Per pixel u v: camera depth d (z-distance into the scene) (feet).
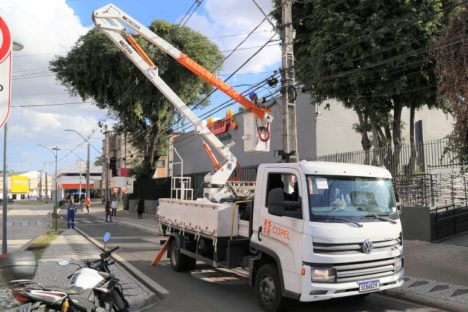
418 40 51.60
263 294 25.95
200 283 34.19
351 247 23.32
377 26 53.01
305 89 62.80
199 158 131.95
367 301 28.66
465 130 32.09
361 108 62.69
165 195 133.90
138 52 49.08
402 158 55.83
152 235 77.30
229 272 38.68
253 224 27.30
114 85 134.00
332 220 23.45
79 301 19.17
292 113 45.29
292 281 23.38
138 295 28.25
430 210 50.14
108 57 129.49
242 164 102.32
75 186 373.61
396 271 25.11
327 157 64.69
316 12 56.34
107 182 195.11
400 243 25.66
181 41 133.28
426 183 53.47
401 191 54.34
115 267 38.91
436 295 28.43
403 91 57.88
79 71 132.67
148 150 150.92
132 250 54.49
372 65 50.01
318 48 55.88
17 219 129.70
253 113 45.57
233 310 26.23
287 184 25.53
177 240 38.29
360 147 82.43
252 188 40.68
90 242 62.59
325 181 24.43
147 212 150.41
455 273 35.06
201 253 34.58
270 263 26.07
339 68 56.49
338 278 22.84
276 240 24.95
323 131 80.84
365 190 25.48
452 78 32.24
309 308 26.68
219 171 44.80
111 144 269.44
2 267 18.34
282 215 23.91
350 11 55.26
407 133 83.35
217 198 39.58
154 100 136.36
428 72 55.42
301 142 84.79
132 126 145.48
